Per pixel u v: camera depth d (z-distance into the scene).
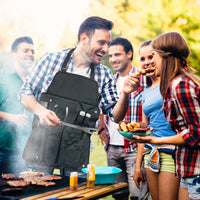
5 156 2.52
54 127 2.49
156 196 2.21
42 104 2.59
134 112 2.89
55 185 1.87
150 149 2.21
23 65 2.75
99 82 2.95
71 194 1.70
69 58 2.86
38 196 1.62
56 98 2.60
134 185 2.80
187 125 1.54
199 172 1.55
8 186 1.79
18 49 2.73
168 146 2.05
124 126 1.79
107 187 1.90
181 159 1.61
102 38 2.95
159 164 2.07
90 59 2.94
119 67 3.07
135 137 1.69
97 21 2.94
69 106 2.58
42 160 2.46
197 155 1.57
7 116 2.49
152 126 2.23
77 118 2.57
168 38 1.74
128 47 3.05
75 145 2.50
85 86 2.67
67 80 2.65
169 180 2.04
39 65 2.77
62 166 2.48
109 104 2.88
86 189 1.83
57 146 2.47
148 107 2.24
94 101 2.68
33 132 2.50
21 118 2.54
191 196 1.58
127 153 2.85
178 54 1.71
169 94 1.62
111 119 2.80
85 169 2.05
